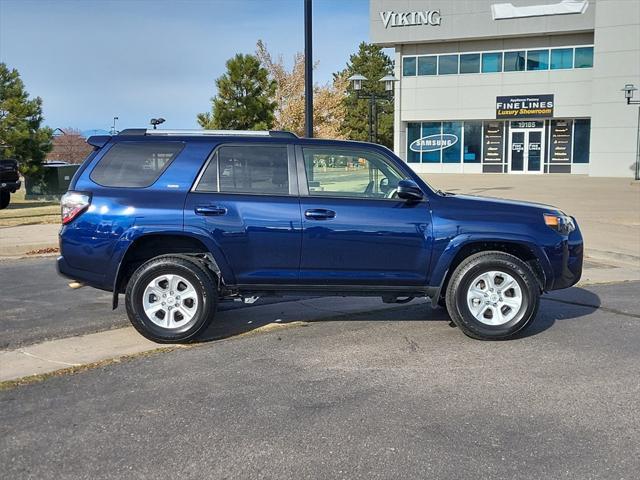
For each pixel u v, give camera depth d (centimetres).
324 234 571
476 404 436
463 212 585
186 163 581
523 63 3656
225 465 352
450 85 3809
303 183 584
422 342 586
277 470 346
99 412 425
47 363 529
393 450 369
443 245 578
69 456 363
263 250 573
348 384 476
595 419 410
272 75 3662
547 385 471
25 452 368
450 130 3888
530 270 582
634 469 345
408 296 604
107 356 548
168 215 564
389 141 6231
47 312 712
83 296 800
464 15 3644
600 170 3425
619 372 500
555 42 3578
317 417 416
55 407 434
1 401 445
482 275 581
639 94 3306
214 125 2147
